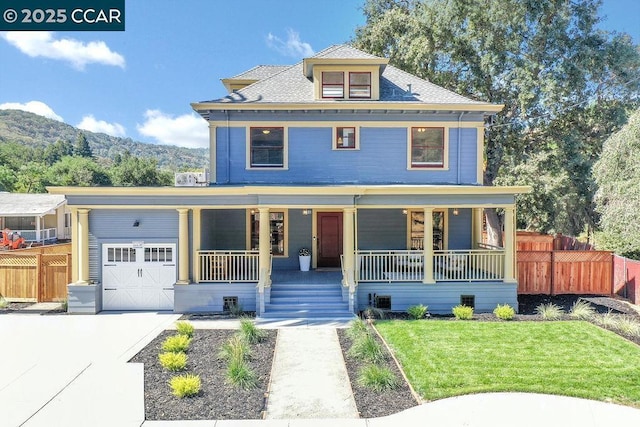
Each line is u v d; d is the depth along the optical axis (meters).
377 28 25.38
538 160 22.11
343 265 14.28
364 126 16.02
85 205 13.48
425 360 8.95
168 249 13.95
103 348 10.06
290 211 16.69
